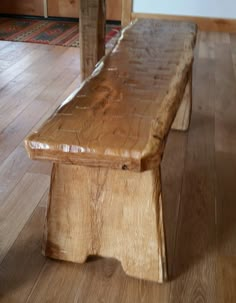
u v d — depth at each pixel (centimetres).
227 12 410
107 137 103
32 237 141
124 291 122
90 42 229
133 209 119
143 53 167
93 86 133
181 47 176
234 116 235
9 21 427
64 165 117
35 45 353
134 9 421
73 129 107
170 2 412
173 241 141
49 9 433
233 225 150
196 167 185
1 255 133
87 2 217
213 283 125
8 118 222
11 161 184
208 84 280
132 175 114
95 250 129
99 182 118
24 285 123
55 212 125
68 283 124
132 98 125
